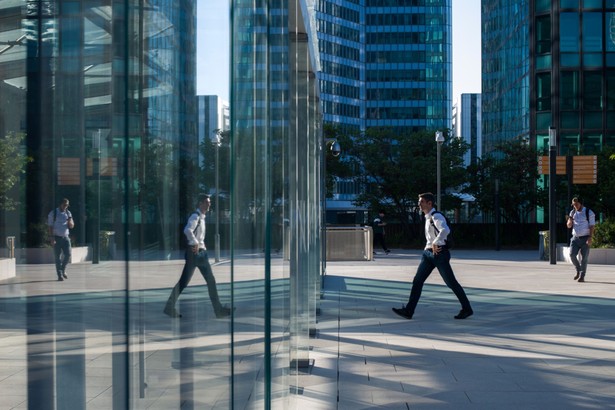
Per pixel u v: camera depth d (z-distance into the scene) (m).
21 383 2.06
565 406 6.94
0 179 2.00
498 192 43.38
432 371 8.55
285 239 5.80
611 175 42.12
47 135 2.11
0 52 2.01
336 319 13.23
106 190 2.21
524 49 57.69
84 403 2.16
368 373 8.42
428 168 49.56
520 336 11.25
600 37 48.75
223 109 3.39
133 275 2.35
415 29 125.44
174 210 2.76
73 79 2.15
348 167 54.06
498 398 7.24
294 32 7.04
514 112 62.50
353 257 31.98
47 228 2.09
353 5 123.25
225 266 3.44
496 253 39.88
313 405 6.92
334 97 119.06
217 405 3.29
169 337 2.70
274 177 4.98
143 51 2.45
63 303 2.13
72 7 2.16
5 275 2.02
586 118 48.91
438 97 125.31
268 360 4.58
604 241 29.02
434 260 13.16
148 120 2.51
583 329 12.00
